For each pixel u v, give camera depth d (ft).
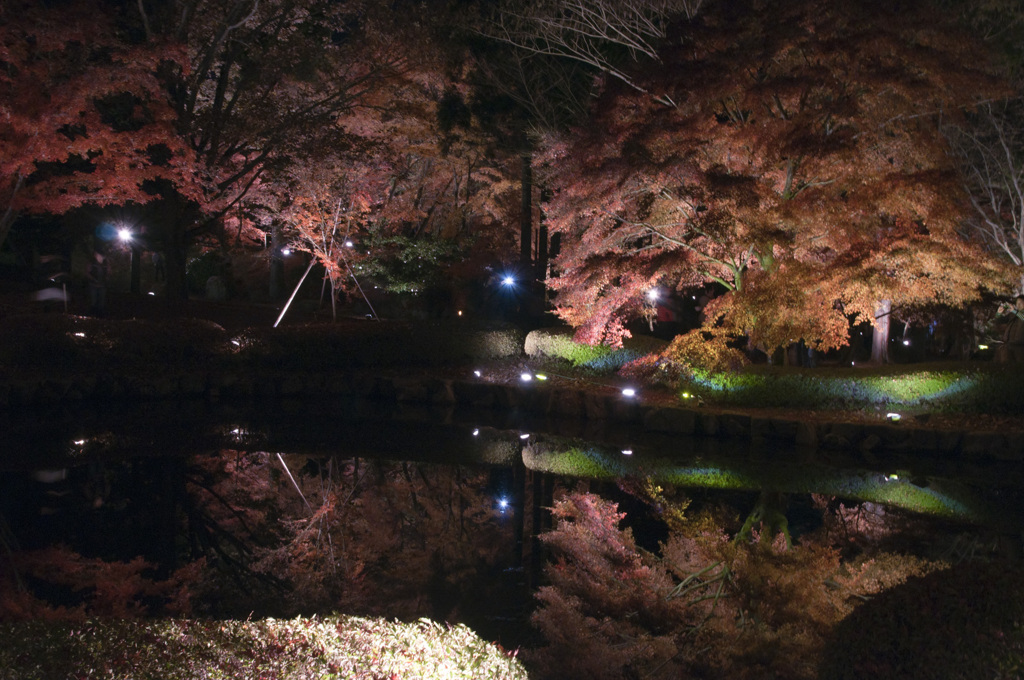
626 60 70.28
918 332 73.41
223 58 66.13
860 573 24.57
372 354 62.34
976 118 54.24
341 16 65.98
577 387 53.98
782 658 19.35
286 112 63.98
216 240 82.12
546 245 85.76
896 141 42.42
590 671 18.78
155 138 47.93
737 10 41.52
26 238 76.95
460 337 63.46
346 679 11.48
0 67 45.85
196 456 39.50
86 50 45.55
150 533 27.96
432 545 28.12
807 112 40.81
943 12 42.47
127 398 52.34
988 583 12.37
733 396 48.60
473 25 72.28
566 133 65.16
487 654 13.66
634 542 28.35
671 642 20.39
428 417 51.83
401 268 83.05
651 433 47.19
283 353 60.44
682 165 39.96
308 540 28.32
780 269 43.75
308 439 44.50
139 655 11.44
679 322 79.51
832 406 46.57
